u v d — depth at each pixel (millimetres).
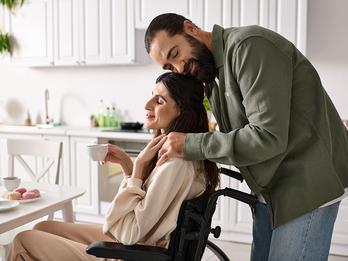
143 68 3980
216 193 1376
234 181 3148
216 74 1426
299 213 1315
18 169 3938
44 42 3949
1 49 4062
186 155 1317
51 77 4387
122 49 3621
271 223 1386
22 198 1811
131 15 3553
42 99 4457
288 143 1312
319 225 1367
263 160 1262
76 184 3701
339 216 2982
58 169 2531
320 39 3350
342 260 2947
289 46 1312
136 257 1275
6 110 4582
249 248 3154
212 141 1283
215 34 1387
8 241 1937
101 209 3662
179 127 1419
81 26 3773
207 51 1393
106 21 3664
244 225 3209
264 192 1377
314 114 1324
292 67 1289
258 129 1226
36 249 1468
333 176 1322
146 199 1296
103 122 4094
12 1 4016
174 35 1367
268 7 3078
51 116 4422
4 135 3955
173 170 1307
